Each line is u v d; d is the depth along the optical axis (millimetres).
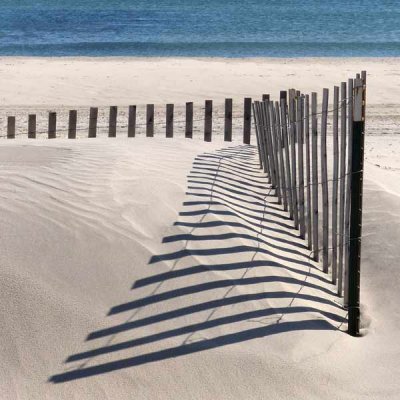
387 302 6684
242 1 68375
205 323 5715
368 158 14242
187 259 6383
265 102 9414
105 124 17828
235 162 10320
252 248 6840
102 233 6551
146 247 6461
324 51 37562
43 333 5484
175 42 40594
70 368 5238
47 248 6266
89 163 8539
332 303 6555
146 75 25281
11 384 5109
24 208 6852
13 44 39812
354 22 51781
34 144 10531
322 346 5676
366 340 5984
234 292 6098
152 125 13586
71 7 62625
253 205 8383
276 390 5168
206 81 24188
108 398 5023
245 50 37500
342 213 6723
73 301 5758
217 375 5246
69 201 7121
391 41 41969
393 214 8359
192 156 10062
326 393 5168
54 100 21438
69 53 36312
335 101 6906
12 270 5930
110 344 5438
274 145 8867
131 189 7586
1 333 5453
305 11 59312
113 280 6031
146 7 62719
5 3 65875
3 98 21578
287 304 6137
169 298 5922
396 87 23641
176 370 5258
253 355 5418
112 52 36688
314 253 7488
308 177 7594
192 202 7504
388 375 5387
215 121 18297
